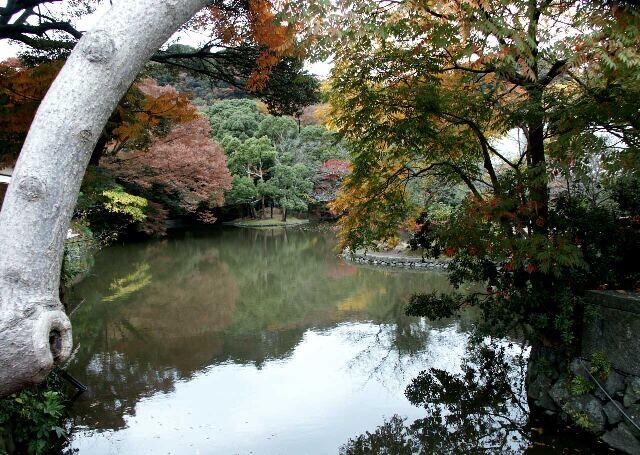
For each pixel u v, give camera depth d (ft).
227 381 17.67
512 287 15.12
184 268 43.88
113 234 50.93
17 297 3.94
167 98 16.37
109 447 12.88
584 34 10.55
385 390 16.96
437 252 17.39
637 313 11.22
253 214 90.74
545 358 14.42
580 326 13.11
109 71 4.64
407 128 15.06
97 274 39.47
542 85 13.29
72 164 4.35
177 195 61.52
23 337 3.87
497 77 14.16
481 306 16.19
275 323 25.82
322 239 67.56
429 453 12.75
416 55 14.92
